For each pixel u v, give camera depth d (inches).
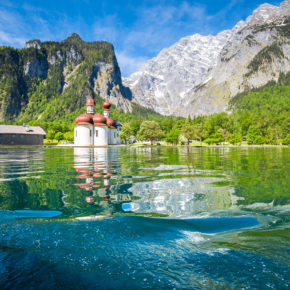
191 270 76.3
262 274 73.0
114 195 181.5
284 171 329.1
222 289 66.2
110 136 2871.6
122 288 67.6
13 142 2600.9
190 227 114.0
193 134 2918.3
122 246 93.7
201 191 195.3
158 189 205.0
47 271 77.6
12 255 88.0
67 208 144.9
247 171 333.7
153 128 2711.6
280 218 125.0
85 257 86.5
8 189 202.8
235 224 117.0
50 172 321.7
